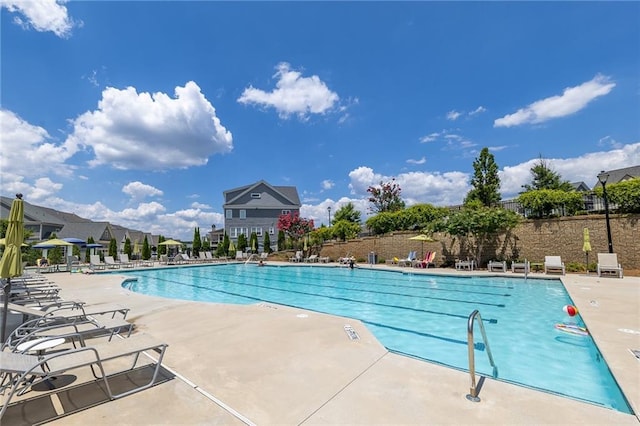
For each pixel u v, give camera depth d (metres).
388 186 32.53
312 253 27.14
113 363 3.76
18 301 6.91
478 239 16.97
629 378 3.19
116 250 29.20
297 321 5.83
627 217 13.29
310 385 3.15
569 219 14.57
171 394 2.98
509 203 21.22
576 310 6.34
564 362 4.62
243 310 6.93
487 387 3.08
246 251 32.94
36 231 31.23
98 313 5.11
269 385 3.15
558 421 2.45
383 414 2.58
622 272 12.18
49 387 3.12
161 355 3.27
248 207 36.84
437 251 18.83
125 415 2.61
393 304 9.45
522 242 15.71
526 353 5.02
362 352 4.11
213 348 4.33
